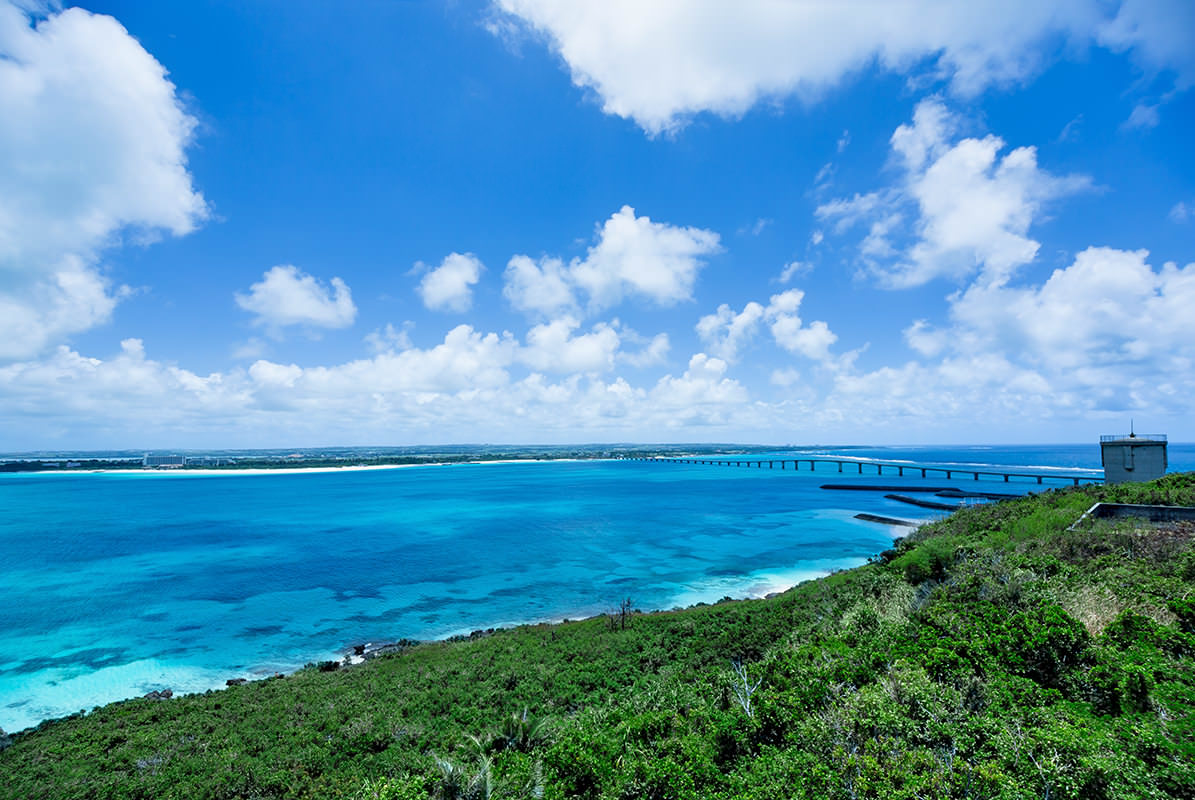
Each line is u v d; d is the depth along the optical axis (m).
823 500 138.50
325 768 23.16
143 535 95.94
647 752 15.73
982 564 30.05
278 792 21.33
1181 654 15.80
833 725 13.60
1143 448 60.09
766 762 13.96
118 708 33.12
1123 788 9.99
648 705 22.84
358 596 59.84
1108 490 49.16
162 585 64.38
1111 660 15.18
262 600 58.75
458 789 16.05
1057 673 15.46
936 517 103.56
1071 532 34.16
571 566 71.69
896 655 17.94
